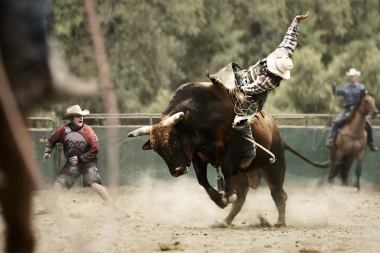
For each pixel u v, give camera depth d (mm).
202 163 25516
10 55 10281
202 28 58156
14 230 10570
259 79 24328
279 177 26797
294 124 54031
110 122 9727
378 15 60781
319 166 29156
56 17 55188
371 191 44250
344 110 44188
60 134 29484
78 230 22766
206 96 24797
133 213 30453
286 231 23422
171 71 56656
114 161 9867
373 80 57219
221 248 18766
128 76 55844
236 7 58781
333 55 59688
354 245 19203
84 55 54812
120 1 56469
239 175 26422
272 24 58344
